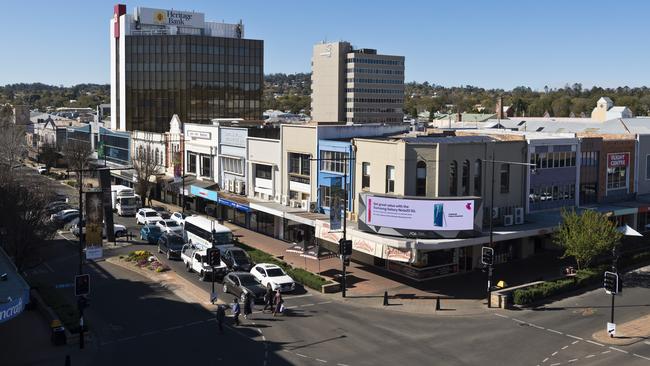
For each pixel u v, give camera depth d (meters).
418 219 46.00
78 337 33.47
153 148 94.44
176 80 124.94
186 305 40.94
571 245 47.00
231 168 73.12
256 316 38.66
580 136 64.62
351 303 41.84
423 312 39.97
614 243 47.34
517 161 54.03
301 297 43.25
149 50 125.81
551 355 32.19
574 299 43.62
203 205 80.06
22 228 43.28
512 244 55.06
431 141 50.44
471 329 36.50
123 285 46.19
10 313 28.61
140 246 61.12
